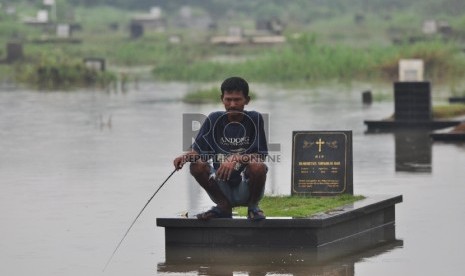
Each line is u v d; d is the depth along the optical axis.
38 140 25.31
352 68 48.50
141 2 103.88
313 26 87.56
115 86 44.25
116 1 102.69
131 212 15.74
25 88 44.25
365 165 20.55
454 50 50.22
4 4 93.25
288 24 89.75
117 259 12.70
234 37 72.44
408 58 47.53
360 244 13.32
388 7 97.38
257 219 13.04
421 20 86.88
